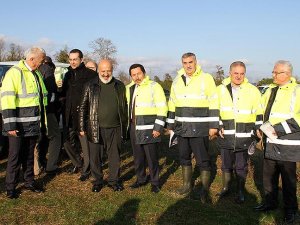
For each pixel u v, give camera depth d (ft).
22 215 14.78
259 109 16.40
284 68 14.38
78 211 15.21
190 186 17.93
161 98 17.38
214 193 18.07
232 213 15.47
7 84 15.58
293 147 14.20
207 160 16.90
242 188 16.93
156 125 17.25
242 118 16.58
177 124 16.90
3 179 19.17
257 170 22.02
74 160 20.79
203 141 16.69
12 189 16.46
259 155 25.81
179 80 16.92
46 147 20.94
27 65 16.35
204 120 16.48
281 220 14.87
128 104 18.24
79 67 19.65
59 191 17.69
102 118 17.11
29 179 17.53
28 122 16.25
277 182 15.57
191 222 14.51
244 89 16.67
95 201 16.43
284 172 14.58
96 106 16.99
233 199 17.28
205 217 14.97
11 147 16.24
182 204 16.29
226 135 16.87
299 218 14.96
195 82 16.42
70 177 20.01
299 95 14.16
